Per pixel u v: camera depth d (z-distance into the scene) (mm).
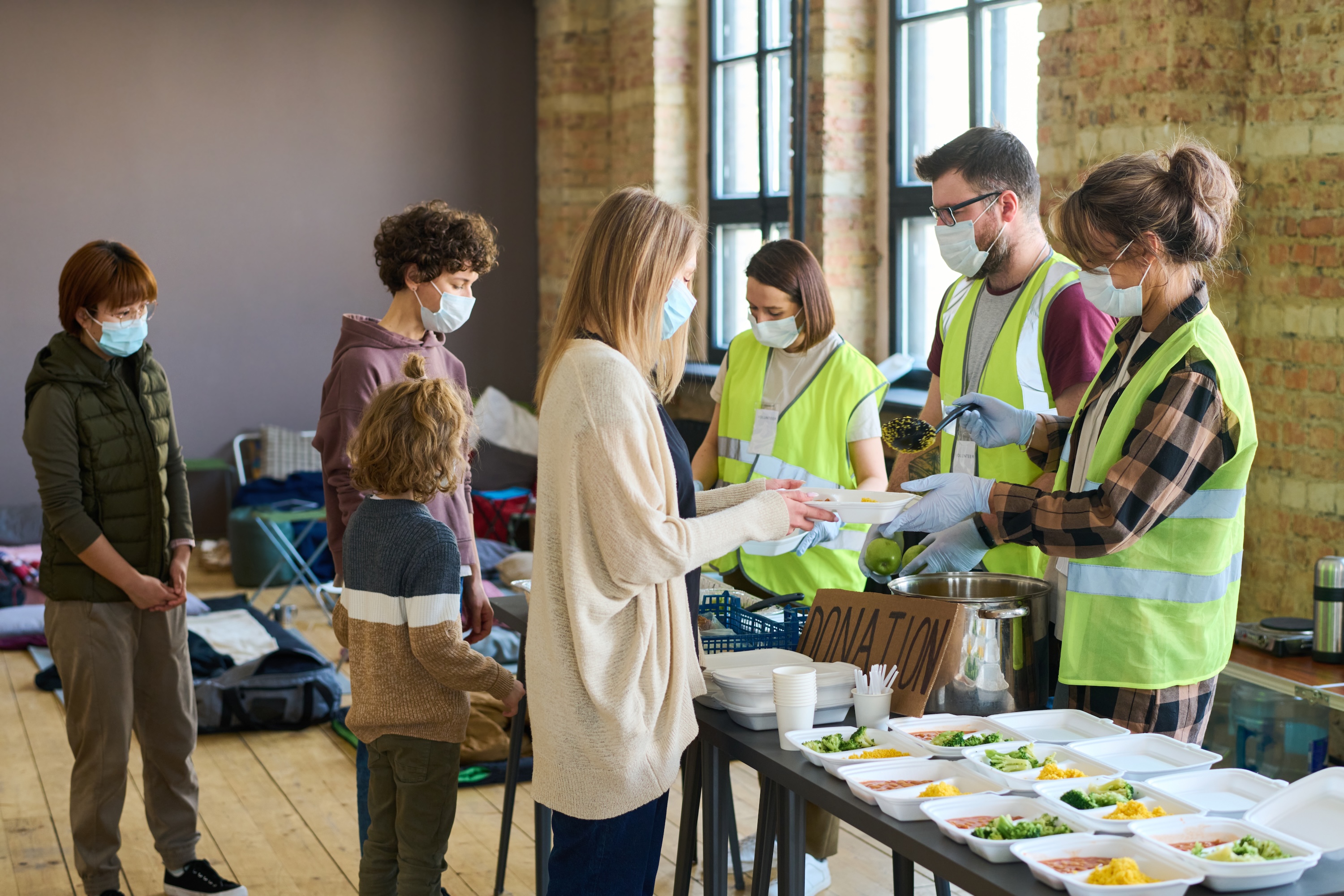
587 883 1894
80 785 3000
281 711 4582
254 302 7652
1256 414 3914
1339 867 1482
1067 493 1966
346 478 2822
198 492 7637
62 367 2893
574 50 7828
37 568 6227
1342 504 3654
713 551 1881
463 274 2949
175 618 3113
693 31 7254
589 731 1842
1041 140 4387
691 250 1942
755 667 2160
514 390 8445
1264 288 3857
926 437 2471
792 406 3273
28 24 7004
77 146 7172
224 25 7438
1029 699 2047
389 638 2430
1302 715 2768
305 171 7707
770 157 6633
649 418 1851
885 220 5883
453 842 3562
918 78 5645
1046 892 1424
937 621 2051
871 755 1829
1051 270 2598
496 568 6418
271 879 3340
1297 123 3705
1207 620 1989
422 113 7980
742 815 3670
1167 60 3801
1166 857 1442
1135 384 1954
